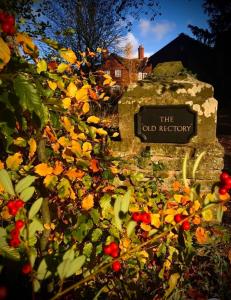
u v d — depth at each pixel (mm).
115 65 23797
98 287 2012
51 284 1661
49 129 1734
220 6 20234
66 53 1542
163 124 3871
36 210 1225
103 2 13922
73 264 1085
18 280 1741
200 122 3777
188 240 2342
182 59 25078
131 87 3971
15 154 1643
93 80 2545
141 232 2404
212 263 2518
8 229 1508
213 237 2770
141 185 3082
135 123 3969
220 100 20078
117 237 1943
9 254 1286
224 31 20547
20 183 1245
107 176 2408
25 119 1531
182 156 3725
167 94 3816
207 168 3635
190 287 2176
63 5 13078
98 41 14203
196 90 3744
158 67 4281
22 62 1318
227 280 2281
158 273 2203
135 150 3908
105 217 1947
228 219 3617
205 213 1634
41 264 1188
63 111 1482
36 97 1149
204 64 23859
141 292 2045
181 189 3436
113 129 4703
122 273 2096
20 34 1309
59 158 1908
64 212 2100
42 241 1823
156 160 3824
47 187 1599
